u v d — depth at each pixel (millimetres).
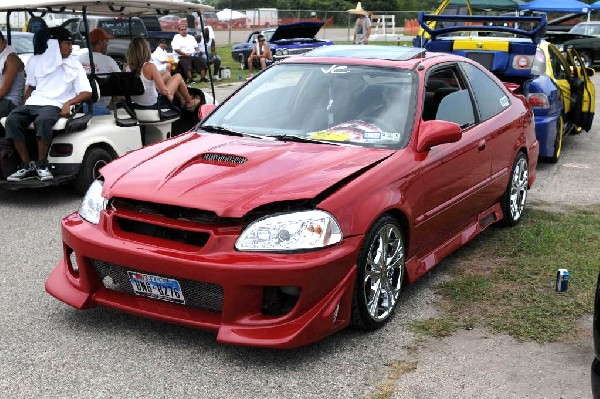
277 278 3682
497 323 4371
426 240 4816
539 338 4180
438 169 4812
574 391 3602
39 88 7395
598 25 27219
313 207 3865
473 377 3744
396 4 63375
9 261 5641
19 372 3805
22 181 7285
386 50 5605
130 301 4082
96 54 8508
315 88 5102
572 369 3820
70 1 7316
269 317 3787
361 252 4031
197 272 3744
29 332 4277
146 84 8125
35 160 7574
